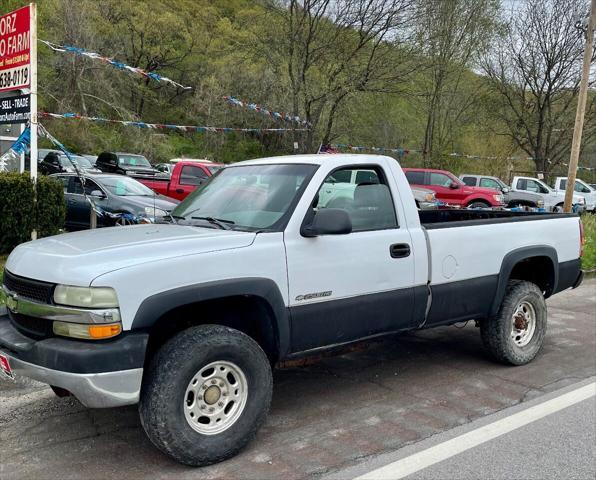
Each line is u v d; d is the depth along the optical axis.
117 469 3.46
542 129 31.92
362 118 28.00
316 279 3.96
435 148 31.94
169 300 3.29
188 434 3.36
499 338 5.39
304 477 3.40
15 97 8.80
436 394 4.83
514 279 5.80
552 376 5.32
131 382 3.19
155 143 35.72
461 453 3.74
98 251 3.37
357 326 4.23
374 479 3.38
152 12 42.28
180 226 4.16
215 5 45.03
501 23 29.64
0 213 8.77
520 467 3.57
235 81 35.28
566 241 6.00
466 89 31.50
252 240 3.72
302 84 22.22
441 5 25.38
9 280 3.64
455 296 4.89
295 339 3.89
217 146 37.06
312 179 4.11
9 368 3.43
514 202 24.22
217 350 3.43
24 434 3.95
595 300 9.22
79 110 32.84
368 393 4.84
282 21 22.27
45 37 31.28
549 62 29.89
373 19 21.67
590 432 4.10
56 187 9.36
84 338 3.17
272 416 4.32
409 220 4.63
